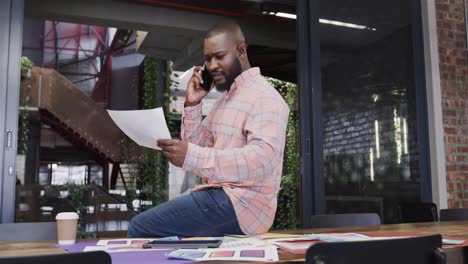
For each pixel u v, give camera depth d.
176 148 1.40
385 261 0.95
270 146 1.49
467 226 2.03
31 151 10.41
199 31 6.47
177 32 6.55
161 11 6.29
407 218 3.89
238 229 1.55
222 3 6.19
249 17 6.46
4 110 3.08
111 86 12.33
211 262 0.98
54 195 5.58
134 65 12.17
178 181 7.87
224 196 1.52
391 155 4.12
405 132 4.22
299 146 3.87
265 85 1.66
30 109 10.03
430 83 4.33
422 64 4.39
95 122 10.84
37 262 0.75
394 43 4.29
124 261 1.00
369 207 3.97
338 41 4.02
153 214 1.55
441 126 4.30
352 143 3.96
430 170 4.29
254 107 1.59
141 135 1.42
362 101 4.05
